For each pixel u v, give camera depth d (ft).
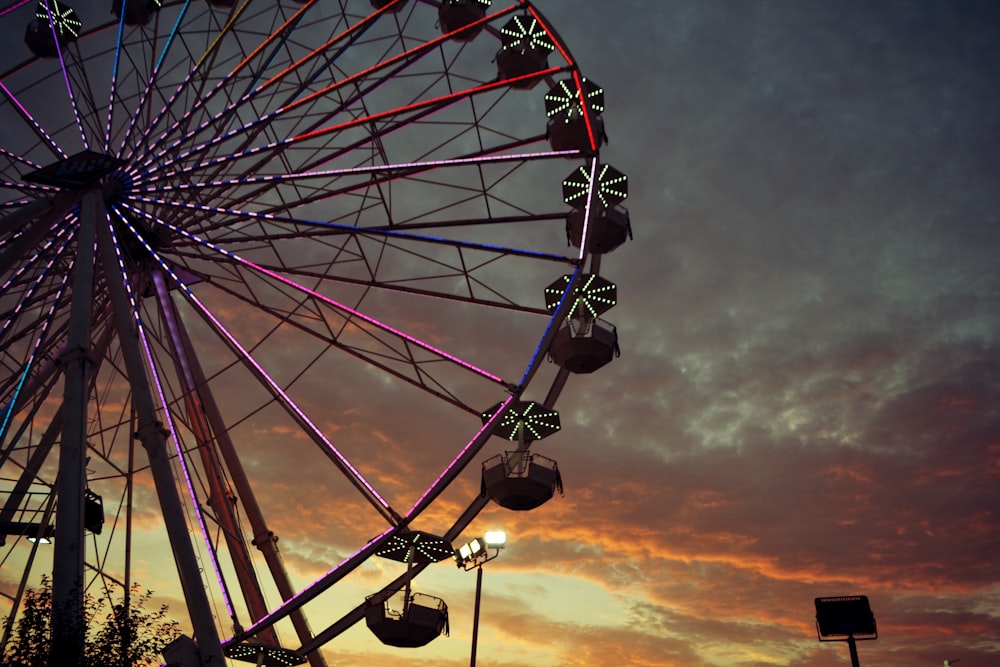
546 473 107.45
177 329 111.04
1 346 98.84
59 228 101.71
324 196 110.32
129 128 105.29
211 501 111.04
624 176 114.52
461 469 99.76
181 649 71.36
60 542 71.41
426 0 122.72
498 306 106.93
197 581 76.02
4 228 92.79
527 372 103.09
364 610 104.83
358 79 103.76
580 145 115.85
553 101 118.01
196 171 104.63
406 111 104.47
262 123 103.55
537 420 104.63
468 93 105.91
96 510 115.65
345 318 105.29
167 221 109.81
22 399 96.68
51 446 107.14
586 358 113.70
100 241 91.76
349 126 102.73
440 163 106.01
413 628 102.73
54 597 67.92
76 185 93.45
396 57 105.09
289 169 109.60
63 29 124.57
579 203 116.88
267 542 111.86
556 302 110.83
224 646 96.32
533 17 114.83
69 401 78.48
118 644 64.75
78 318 84.07
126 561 95.30
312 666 108.99
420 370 104.63
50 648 62.75
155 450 80.89
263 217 103.04
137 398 83.20
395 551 102.99
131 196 104.12
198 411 113.29
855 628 84.84
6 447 93.81
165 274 110.01
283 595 110.63
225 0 128.98
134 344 86.28
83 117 108.68
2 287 98.12
